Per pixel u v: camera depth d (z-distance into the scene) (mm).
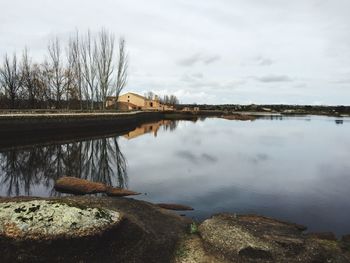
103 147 39750
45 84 64062
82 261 9383
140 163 30125
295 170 27828
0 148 33531
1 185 21109
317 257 10203
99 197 15500
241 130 70250
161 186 21297
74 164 29094
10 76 55344
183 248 10961
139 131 63875
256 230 11375
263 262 9898
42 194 18938
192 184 21922
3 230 9203
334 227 14617
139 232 11023
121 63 73312
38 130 39688
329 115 196875
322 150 41219
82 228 9586
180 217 14336
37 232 9219
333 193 20531
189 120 115500
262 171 26953
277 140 51750
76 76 66438
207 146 42625
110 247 9945
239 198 18828
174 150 38594
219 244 10656
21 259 9008
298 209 17109
